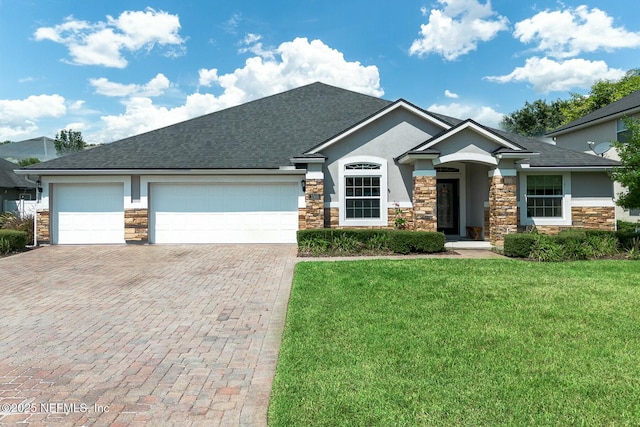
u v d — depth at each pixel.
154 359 5.22
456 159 14.63
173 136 18.19
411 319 6.35
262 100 21.12
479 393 3.99
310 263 11.35
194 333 6.21
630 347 5.19
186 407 3.99
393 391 4.05
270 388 4.38
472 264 11.01
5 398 4.21
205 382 4.55
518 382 4.22
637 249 12.85
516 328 5.91
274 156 16.72
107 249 15.09
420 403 3.81
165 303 7.92
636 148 13.27
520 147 14.78
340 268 10.50
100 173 15.97
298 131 18.47
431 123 16.41
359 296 7.74
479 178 17.19
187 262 12.36
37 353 5.45
